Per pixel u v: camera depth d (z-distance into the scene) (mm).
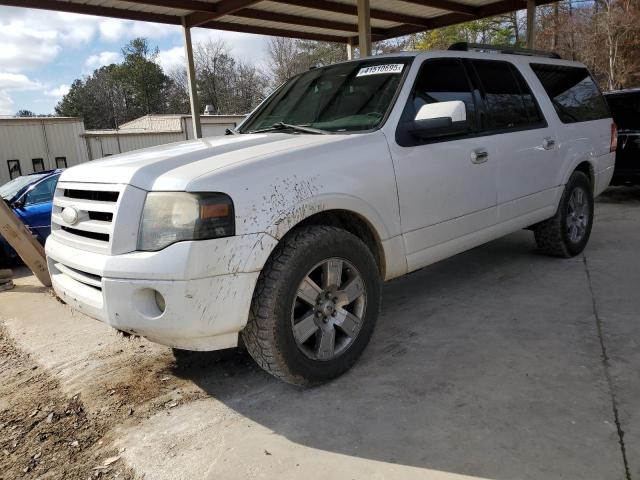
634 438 2488
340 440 2633
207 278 2572
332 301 3107
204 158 2953
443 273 5293
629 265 5180
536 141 4672
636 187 10422
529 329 3799
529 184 4637
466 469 2354
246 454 2574
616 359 3264
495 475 2303
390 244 3418
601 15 26141
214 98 59469
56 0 8828
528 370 3197
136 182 2730
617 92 8773
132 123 43125
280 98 4477
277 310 2807
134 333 2791
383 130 3449
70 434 2898
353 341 3244
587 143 5422
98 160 3439
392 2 10734
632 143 8445
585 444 2467
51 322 4836
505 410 2785
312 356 3047
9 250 7703
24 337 4484
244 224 2654
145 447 2701
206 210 2559
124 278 2631
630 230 6750
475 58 4375
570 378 3070
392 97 3631
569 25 27125
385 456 2486
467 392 2988
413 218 3551
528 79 4871
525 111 4727
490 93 4371
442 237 3809
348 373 3301
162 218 2615
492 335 3738
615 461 2338
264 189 2746
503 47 4879
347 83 4016
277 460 2514
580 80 5773
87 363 3809
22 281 6719
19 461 2684
